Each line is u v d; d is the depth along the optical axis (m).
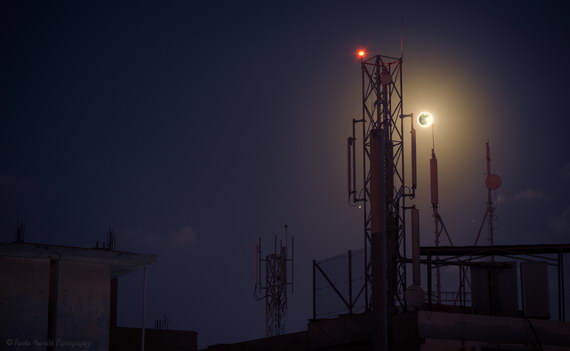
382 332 26.09
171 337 51.28
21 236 28.97
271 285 54.97
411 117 43.03
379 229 26.86
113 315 48.94
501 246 44.91
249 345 44.31
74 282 29.30
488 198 51.72
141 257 30.75
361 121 42.62
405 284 41.34
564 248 43.78
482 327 38.22
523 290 43.28
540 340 37.72
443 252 45.97
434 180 48.47
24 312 28.05
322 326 41.50
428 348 37.84
